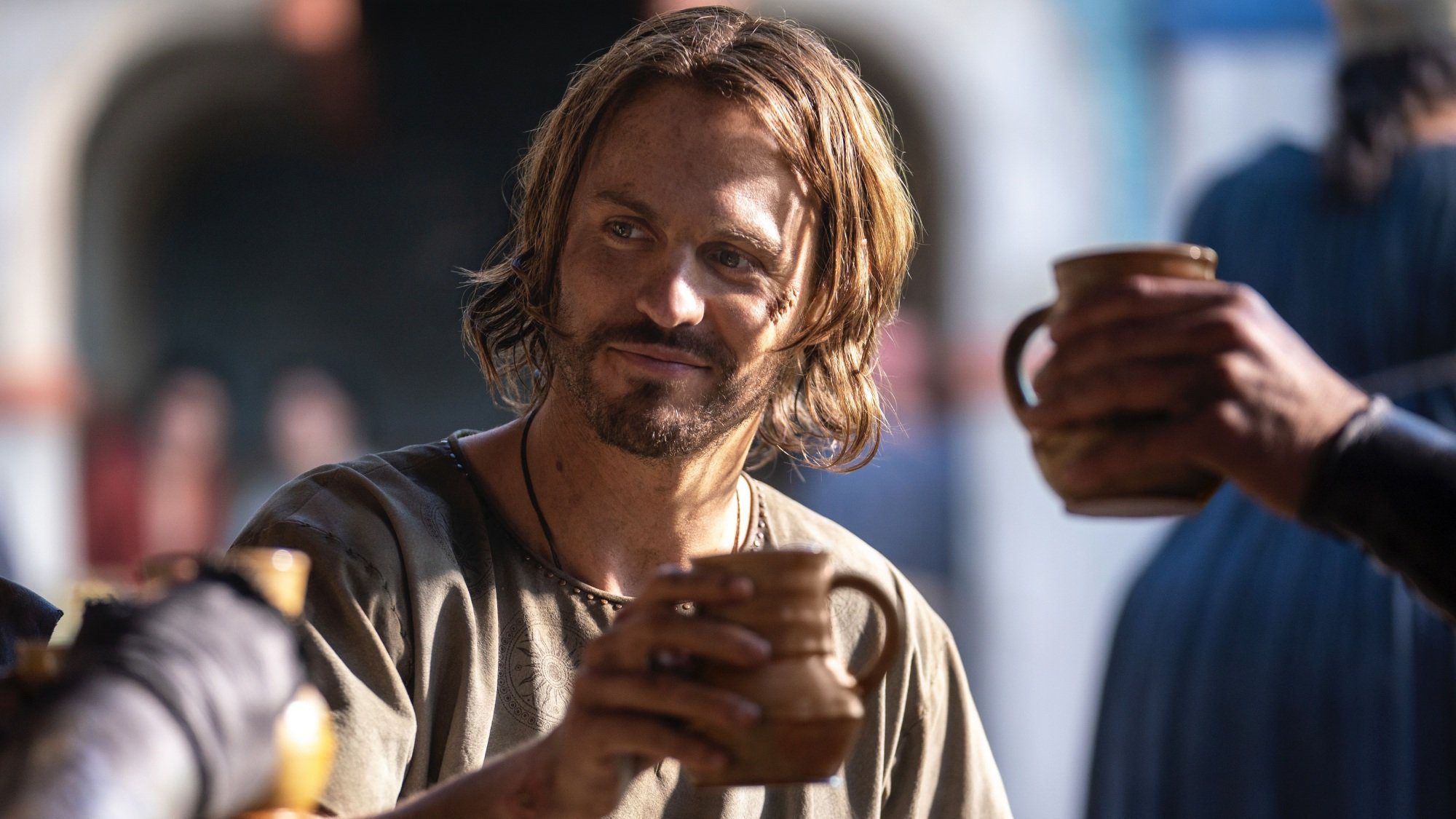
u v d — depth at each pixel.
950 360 10.87
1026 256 10.95
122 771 1.54
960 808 3.40
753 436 3.28
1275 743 4.49
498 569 3.02
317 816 2.48
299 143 12.72
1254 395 1.82
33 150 11.62
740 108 2.98
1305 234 4.91
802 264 3.09
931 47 10.87
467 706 2.88
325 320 12.84
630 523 3.10
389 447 12.80
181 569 1.96
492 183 12.92
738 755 2.12
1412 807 4.37
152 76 12.04
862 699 2.21
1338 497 1.83
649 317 2.89
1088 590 10.74
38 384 11.49
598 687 2.11
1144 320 1.84
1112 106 10.77
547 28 12.74
